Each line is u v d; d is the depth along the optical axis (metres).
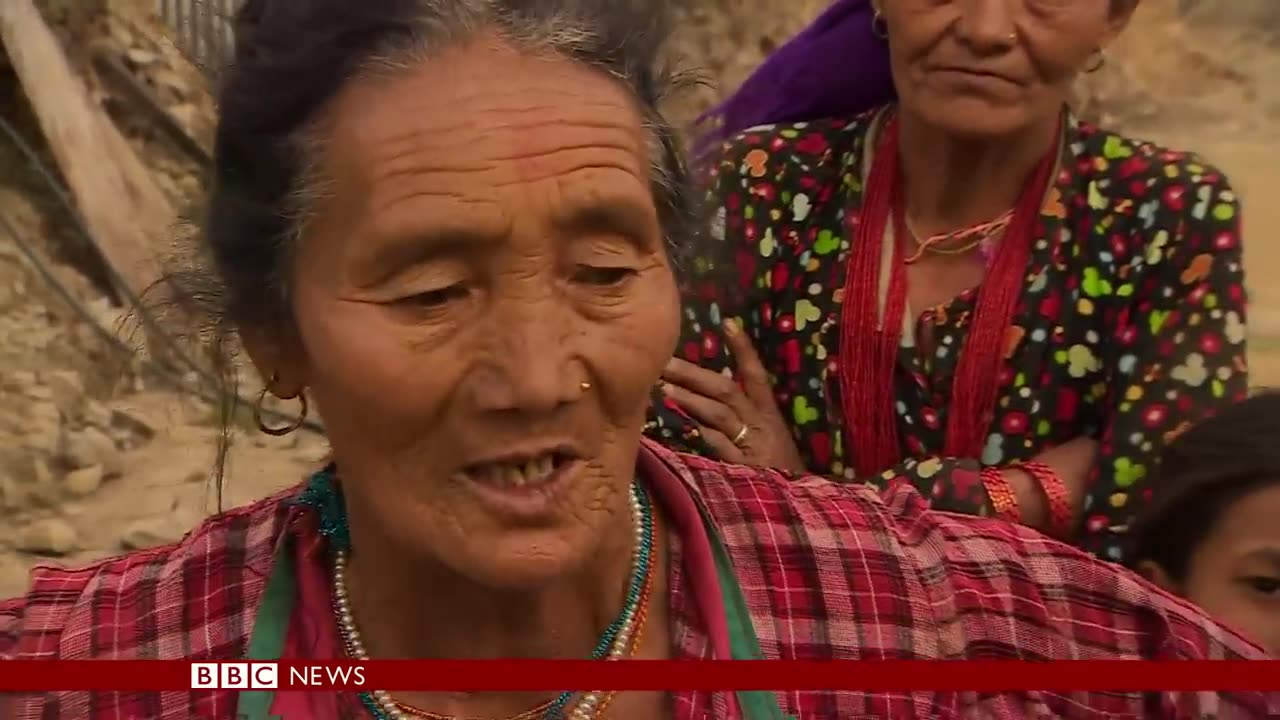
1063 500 1.87
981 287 1.94
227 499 3.76
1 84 5.33
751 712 1.12
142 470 3.92
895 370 1.98
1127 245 1.91
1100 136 1.99
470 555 0.98
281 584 1.17
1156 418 1.82
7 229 4.84
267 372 1.12
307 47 0.94
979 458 1.96
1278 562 1.60
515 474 0.97
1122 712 1.20
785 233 2.07
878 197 2.01
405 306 0.95
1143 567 1.78
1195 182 1.89
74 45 5.48
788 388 2.06
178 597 1.19
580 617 1.16
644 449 1.26
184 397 4.18
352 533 1.13
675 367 1.98
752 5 7.12
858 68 2.17
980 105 1.81
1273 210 6.80
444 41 0.94
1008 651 1.23
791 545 1.24
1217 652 1.25
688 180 1.20
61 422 4.04
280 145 0.97
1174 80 9.04
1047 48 1.78
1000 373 1.94
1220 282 1.84
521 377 0.93
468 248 0.93
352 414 0.98
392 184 0.92
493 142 0.92
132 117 5.46
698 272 1.31
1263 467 1.61
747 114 2.30
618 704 1.12
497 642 1.13
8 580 3.40
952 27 1.81
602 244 0.97
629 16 1.01
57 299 4.64
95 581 1.22
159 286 1.23
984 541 1.30
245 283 1.05
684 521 1.22
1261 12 9.58
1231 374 1.80
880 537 1.27
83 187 4.96
